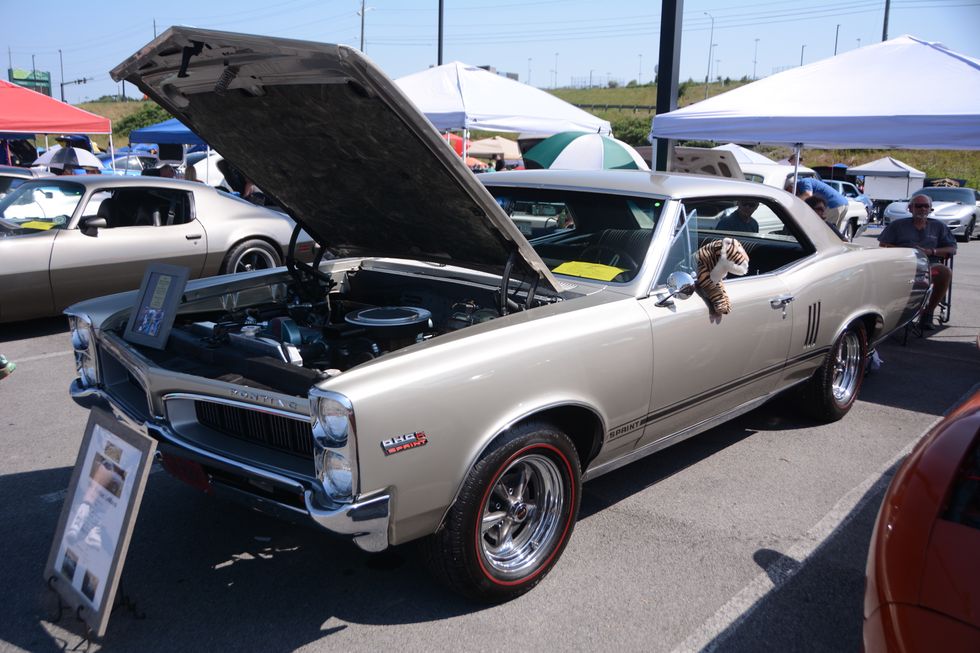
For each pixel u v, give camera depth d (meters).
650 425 3.40
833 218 9.96
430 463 2.50
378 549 2.46
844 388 5.03
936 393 5.76
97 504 2.62
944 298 8.25
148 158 22.05
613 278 3.42
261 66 2.62
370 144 2.82
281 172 3.48
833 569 3.19
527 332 2.83
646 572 3.14
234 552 3.26
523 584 2.91
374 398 2.36
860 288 4.68
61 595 2.69
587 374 2.96
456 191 2.82
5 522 3.47
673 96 8.48
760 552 3.32
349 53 2.29
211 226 7.79
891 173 28.00
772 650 2.67
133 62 2.99
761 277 4.00
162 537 3.37
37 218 7.18
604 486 3.98
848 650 2.68
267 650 2.62
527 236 4.03
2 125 10.19
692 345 3.44
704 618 2.84
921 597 1.84
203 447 2.74
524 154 11.92
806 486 4.00
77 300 6.97
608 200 3.75
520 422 2.82
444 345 2.63
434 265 4.05
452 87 11.12
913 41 7.59
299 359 2.91
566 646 2.65
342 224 3.77
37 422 4.75
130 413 3.03
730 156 8.31
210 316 3.71
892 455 4.44
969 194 20.86
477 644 2.66
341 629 2.73
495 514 2.88
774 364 4.09
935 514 2.02
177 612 2.82
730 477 4.10
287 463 2.61
